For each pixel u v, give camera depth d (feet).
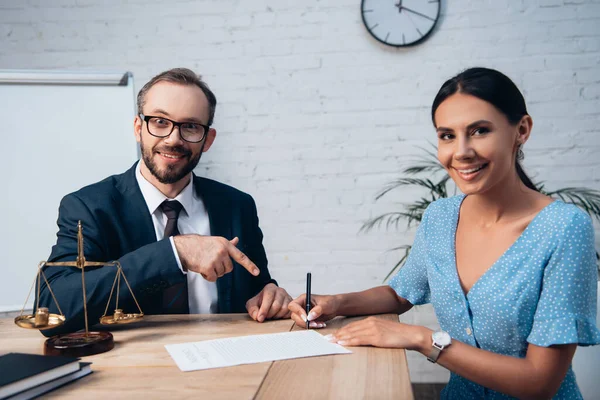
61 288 3.61
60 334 3.54
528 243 3.20
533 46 8.20
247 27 8.65
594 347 4.09
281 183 8.68
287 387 2.45
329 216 8.63
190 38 8.71
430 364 8.43
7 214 6.53
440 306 3.62
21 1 8.73
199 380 2.56
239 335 3.44
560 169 8.20
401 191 8.51
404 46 8.38
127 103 6.89
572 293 3.03
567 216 3.13
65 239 4.26
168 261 3.62
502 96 3.12
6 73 6.60
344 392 2.39
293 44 8.61
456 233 3.68
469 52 8.31
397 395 2.35
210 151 8.70
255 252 5.26
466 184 3.22
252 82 8.66
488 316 3.27
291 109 8.64
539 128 8.20
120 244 4.51
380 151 8.52
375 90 8.50
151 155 4.56
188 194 4.94
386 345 3.08
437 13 8.25
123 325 3.78
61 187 6.68
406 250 8.51
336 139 8.59
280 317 3.96
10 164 6.58
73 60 8.75
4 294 6.44
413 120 8.45
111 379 2.59
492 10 8.25
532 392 2.95
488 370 2.95
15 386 2.28
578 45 8.14
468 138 3.16
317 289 8.64
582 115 8.16
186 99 4.50
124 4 8.71
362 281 8.61
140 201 4.68
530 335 3.07
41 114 6.69
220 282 4.79
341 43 8.53
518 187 3.38
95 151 6.79
